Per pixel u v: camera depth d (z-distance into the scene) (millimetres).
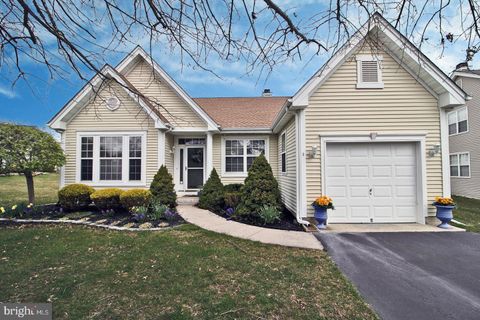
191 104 9648
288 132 8234
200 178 10680
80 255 4262
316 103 6648
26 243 4918
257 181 7000
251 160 10734
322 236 5430
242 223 6543
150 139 9180
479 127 13117
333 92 6637
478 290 3143
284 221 6871
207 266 3793
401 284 3283
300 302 2818
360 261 4047
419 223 6520
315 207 6141
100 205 7609
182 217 7109
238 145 10789
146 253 4340
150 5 2154
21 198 11203
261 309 2670
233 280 3340
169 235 5473
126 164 9102
